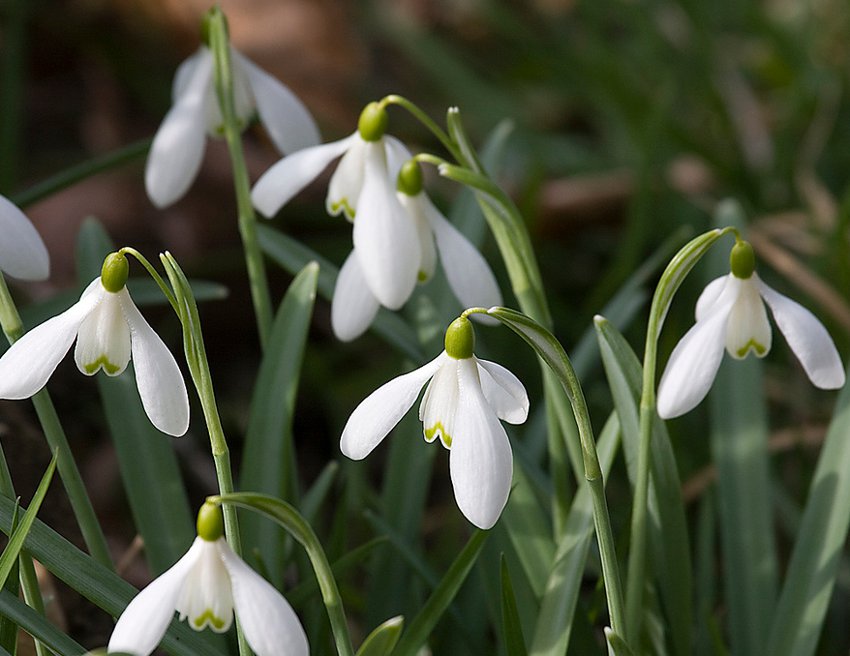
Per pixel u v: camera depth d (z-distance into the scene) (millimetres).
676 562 614
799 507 732
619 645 568
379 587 648
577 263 1077
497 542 621
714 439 657
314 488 657
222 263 973
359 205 597
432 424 554
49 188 685
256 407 636
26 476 653
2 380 546
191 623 531
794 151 1063
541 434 693
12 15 919
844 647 685
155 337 549
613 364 605
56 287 979
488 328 871
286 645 526
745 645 632
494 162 734
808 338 571
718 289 577
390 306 594
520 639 591
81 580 566
